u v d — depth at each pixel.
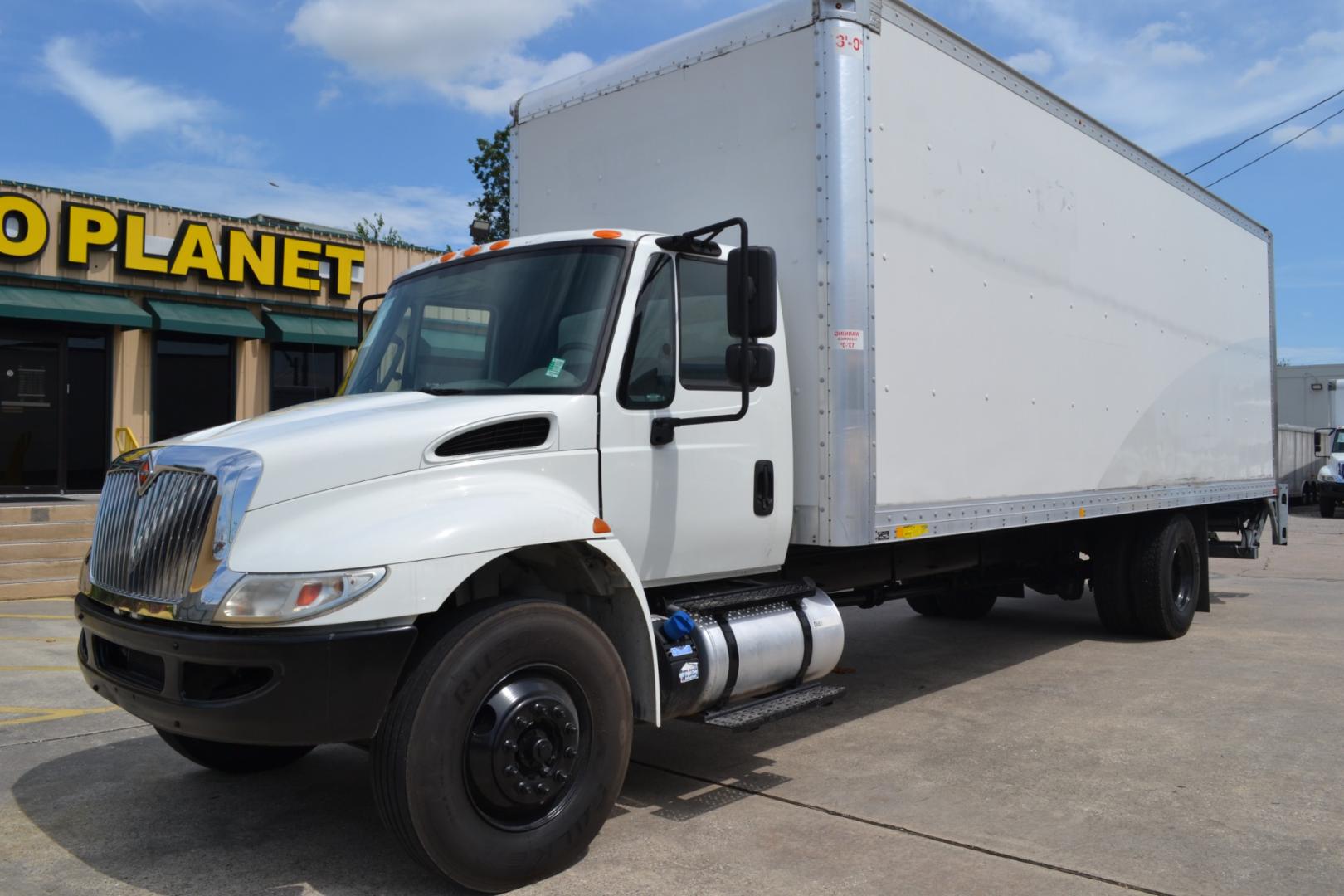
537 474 4.10
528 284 4.68
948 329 5.80
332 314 17.77
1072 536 8.69
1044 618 10.43
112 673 3.92
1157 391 8.23
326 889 3.81
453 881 3.65
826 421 5.03
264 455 3.57
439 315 4.91
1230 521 10.62
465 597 4.20
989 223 6.19
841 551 6.13
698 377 4.72
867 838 4.31
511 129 6.75
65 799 4.84
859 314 5.09
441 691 3.56
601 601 4.46
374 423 3.83
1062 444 6.92
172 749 5.54
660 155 5.78
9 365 15.10
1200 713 6.34
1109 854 4.12
